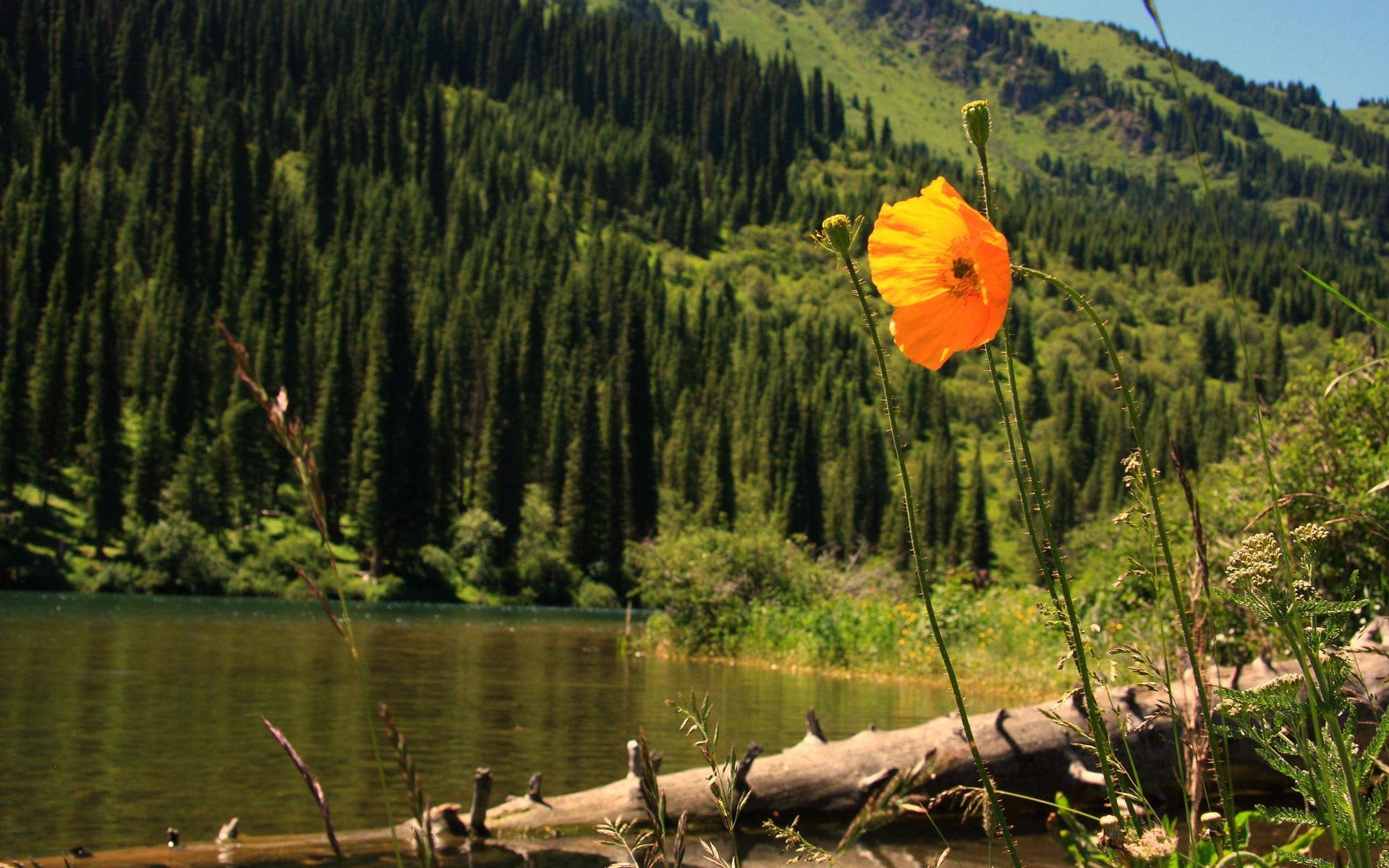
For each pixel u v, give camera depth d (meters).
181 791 6.80
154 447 66.12
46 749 8.30
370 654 19.44
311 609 41.75
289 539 65.19
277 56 188.00
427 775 7.57
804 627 19.45
